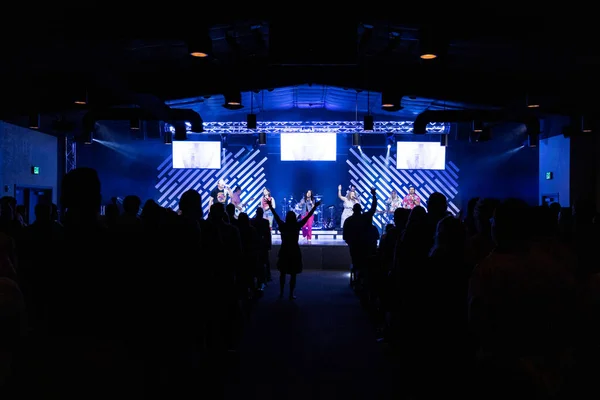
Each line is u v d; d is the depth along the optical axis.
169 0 6.26
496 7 6.05
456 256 3.28
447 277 3.25
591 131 11.92
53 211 5.68
